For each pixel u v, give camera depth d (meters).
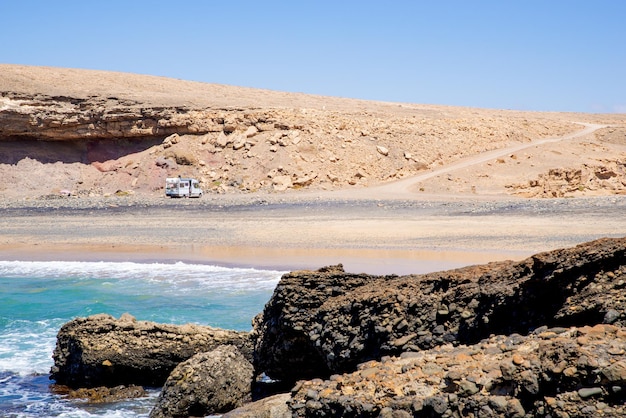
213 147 71.94
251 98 105.19
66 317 18.73
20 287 22.95
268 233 36.03
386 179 67.62
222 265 26.09
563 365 6.31
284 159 68.00
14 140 74.12
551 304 8.39
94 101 77.62
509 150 79.00
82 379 13.52
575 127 99.69
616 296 7.61
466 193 59.12
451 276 9.66
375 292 10.15
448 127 84.00
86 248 32.72
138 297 20.59
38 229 40.25
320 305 10.95
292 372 11.51
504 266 9.62
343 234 34.66
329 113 80.75
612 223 35.72
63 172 72.12
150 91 99.25
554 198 52.28
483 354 7.59
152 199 58.25
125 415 11.99
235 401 11.51
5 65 98.75
